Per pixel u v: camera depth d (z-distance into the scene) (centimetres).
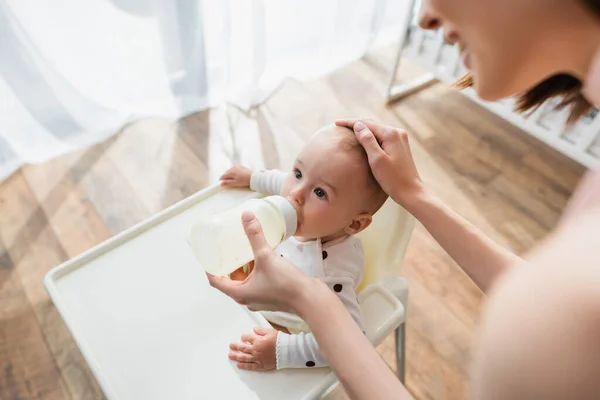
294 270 56
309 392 66
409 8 163
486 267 62
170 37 154
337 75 200
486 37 34
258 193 89
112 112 166
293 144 173
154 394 65
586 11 29
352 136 75
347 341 50
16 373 119
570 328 22
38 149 157
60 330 125
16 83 139
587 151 150
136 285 75
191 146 169
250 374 68
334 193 74
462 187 163
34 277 134
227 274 71
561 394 22
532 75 37
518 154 174
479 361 26
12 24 129
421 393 120
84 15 139
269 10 176
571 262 23
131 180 158
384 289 79
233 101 184
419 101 192
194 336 71
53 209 148
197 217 84
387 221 81
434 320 132
